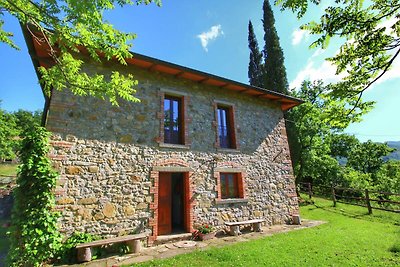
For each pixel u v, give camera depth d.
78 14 2.55
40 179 4.37
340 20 2.76
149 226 5.62
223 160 7.38
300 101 9.58
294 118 14.34
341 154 25.12
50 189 4.49
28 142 4.48
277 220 7.94
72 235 4.73
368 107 3.17
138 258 4.57
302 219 8.69
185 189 6.57
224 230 6.74
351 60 2.99
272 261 4.15
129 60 6.12
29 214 4.16
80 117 5.43
